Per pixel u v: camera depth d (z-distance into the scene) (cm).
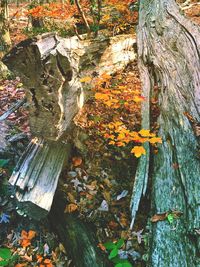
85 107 429
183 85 433
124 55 521
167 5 621
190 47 502
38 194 319
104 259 314
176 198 318
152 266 284
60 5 777
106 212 350
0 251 327
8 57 282
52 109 312
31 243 351
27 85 303
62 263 330
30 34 866
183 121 379
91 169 383
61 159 356
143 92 438
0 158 404
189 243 283
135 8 785
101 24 756
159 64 485
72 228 339
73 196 358
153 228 311
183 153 348
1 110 494
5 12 625
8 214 367
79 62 398
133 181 379
